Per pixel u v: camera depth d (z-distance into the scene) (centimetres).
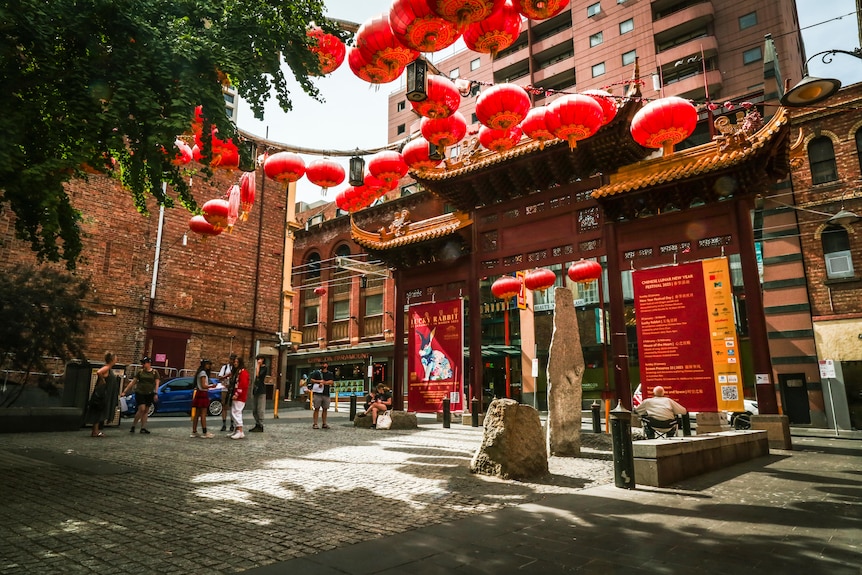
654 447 666
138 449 955
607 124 1307
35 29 549
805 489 643
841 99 2088
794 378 2072
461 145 1722
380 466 787
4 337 1491
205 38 650
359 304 4009
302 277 4522
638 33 4106
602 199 1347
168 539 409
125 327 2236
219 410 2153
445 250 1738
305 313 4444
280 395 2802
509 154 1517
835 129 2095
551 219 1519
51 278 1648
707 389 1160
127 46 618
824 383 1992
